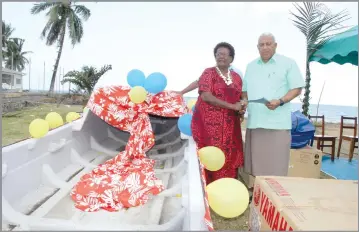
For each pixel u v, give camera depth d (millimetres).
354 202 1863
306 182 2254
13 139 8797
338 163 6602
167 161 3957
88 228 1477
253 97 3518
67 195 2648
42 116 15578
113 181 2789
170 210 2482
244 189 1973
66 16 33469
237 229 3418
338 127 15273
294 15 6840
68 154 3527
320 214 1688
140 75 3570
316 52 6770
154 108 3656
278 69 3375
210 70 3387
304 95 7648
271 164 3510
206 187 2045
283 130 3443
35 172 2754
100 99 3615
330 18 6516
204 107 3451
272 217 1928
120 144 4828
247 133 3783
